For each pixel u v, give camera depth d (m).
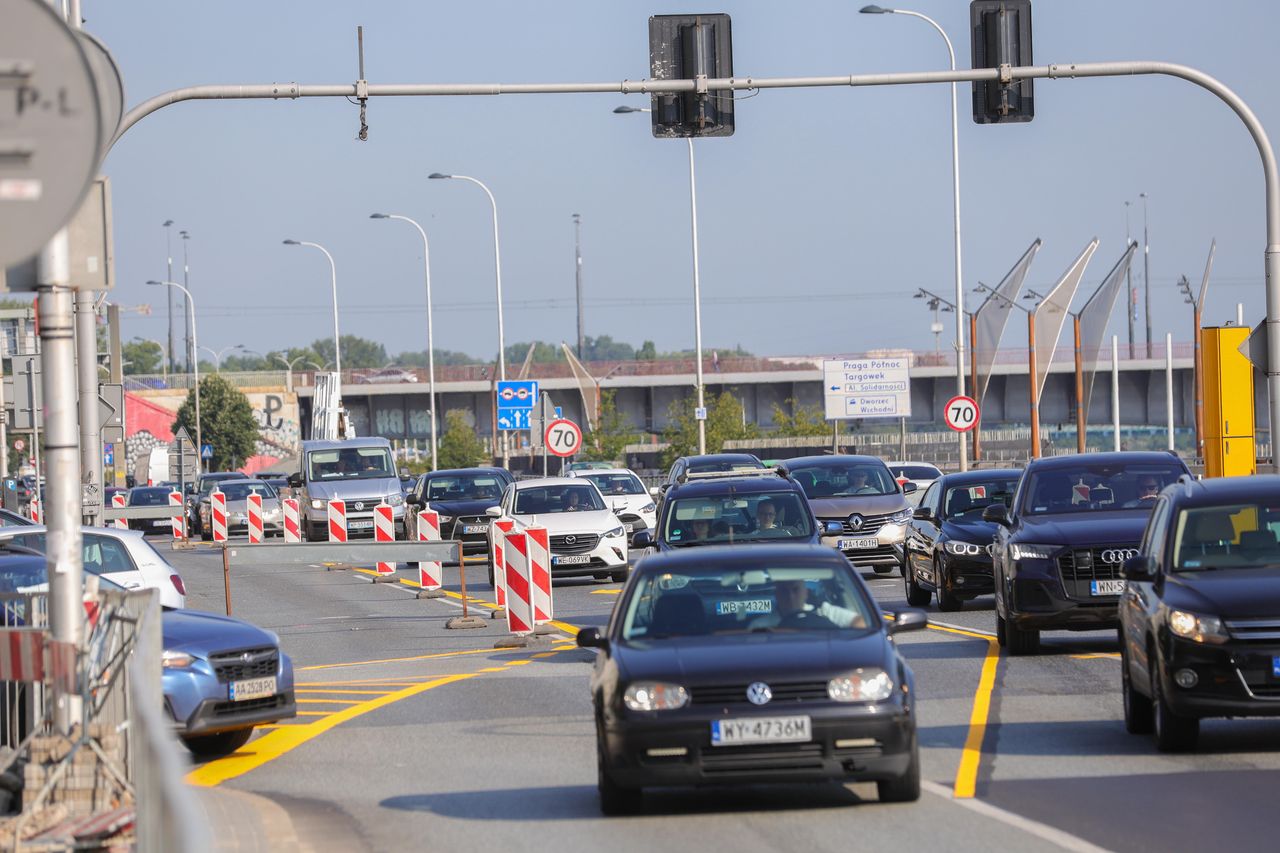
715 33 43.72
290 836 20.92
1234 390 52.16
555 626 49.84
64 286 22.58
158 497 128.88
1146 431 186.25
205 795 24.50
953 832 19.70
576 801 22.95
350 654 45.16
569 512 67.00
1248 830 19.31
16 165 12.72
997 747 26.05
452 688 36.69
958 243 109.56
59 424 22.61
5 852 19.34
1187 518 27.22
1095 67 44.19
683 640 22.55
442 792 24.14
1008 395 189.38
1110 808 20.89
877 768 21.09
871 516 62.44
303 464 100.94
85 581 23.59
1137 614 26.42
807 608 23.23
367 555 52.16
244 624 29.48
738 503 43.69
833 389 149.25
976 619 46.75
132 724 20.77
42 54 12.73
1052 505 39.88
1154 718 26.53
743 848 19.30
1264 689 24.19
